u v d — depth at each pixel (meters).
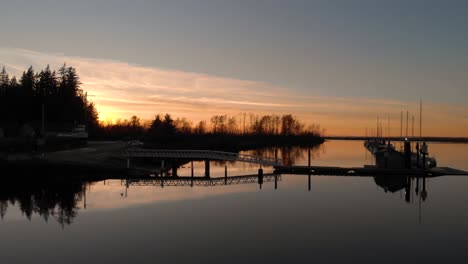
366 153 126.25
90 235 25.69
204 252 22.45
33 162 53.50
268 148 146.75
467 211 34.50
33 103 95.00
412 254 22.78
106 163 58.53
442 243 24.98
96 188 44.62
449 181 54.03
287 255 22.16
